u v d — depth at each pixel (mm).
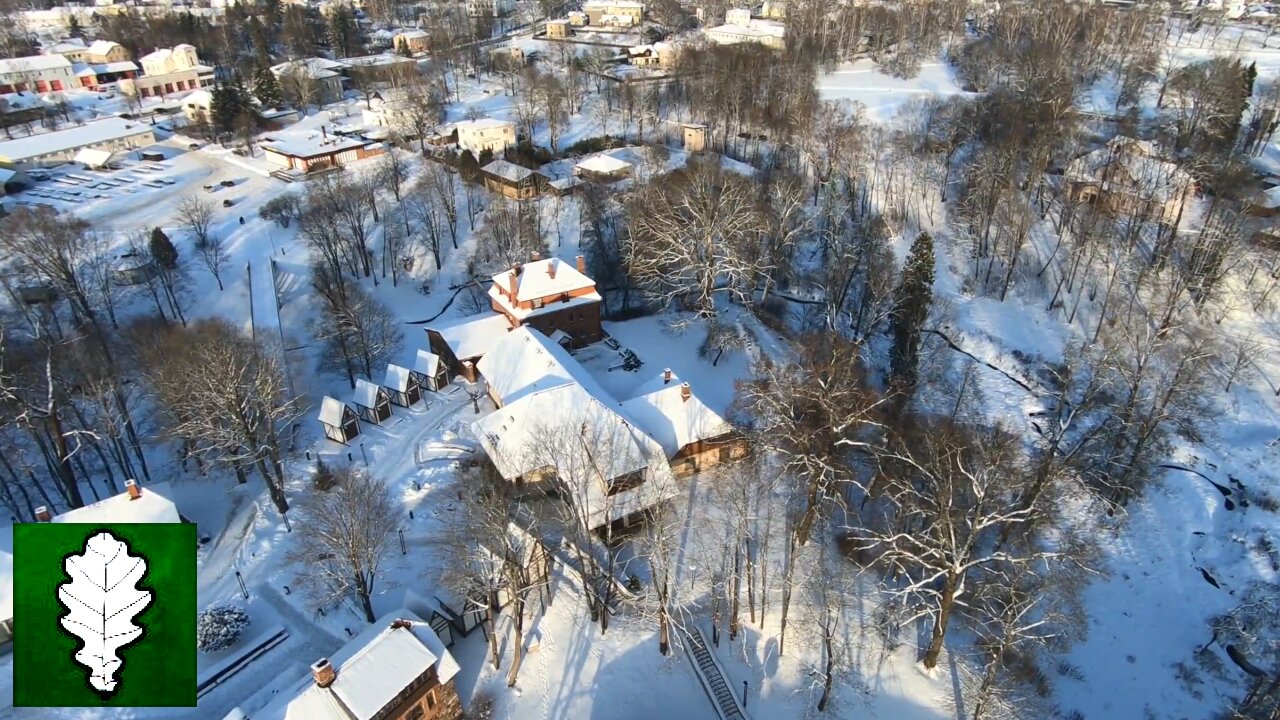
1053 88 127312
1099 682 54031
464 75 198750
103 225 124000
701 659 52469
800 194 103062
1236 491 68938
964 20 192750
